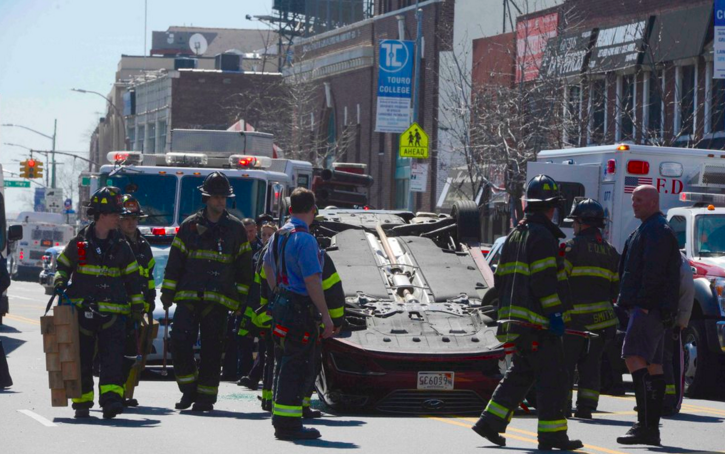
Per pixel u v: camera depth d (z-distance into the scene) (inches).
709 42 3725.4
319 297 1209.4
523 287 1179.9
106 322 1411.2
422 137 3954.2
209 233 1494.8
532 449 1215.6
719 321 1876.2
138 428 1330.0
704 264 1943.9
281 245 1229.1
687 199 2190.0
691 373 1934.1
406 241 1851.6
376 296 1688.0
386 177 6530.5
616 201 2322.8
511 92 4180.6
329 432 1330.0
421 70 5984.3
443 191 5388.8
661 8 3944.4
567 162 2524.6
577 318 1494.8
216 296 1494.8
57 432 1290.6
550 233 1189.7
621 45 4045.3
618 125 3954.2
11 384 1754.4
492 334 1598.2
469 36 5418.3
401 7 6633.9
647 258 1290.6
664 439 1341.0
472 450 1202.0
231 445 1208.2
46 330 1397.6
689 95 3850.9
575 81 4247.0
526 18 4458.7
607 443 1295.5
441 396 1550.2
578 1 4338.1
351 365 1573.6
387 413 1545.3
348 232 1881.2
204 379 1517.0
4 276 1814.7
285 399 1246.3
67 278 1416.1
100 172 2468.0
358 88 6840.6
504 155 4050.2
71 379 1395.2
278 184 2511.1
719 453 1232.8
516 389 1198.9
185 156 2527.1
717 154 2343.8
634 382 1296.8
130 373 1547.7
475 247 1854.1
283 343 1242.6
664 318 1284.4
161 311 2055.9
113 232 1422.2
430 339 1572.3
